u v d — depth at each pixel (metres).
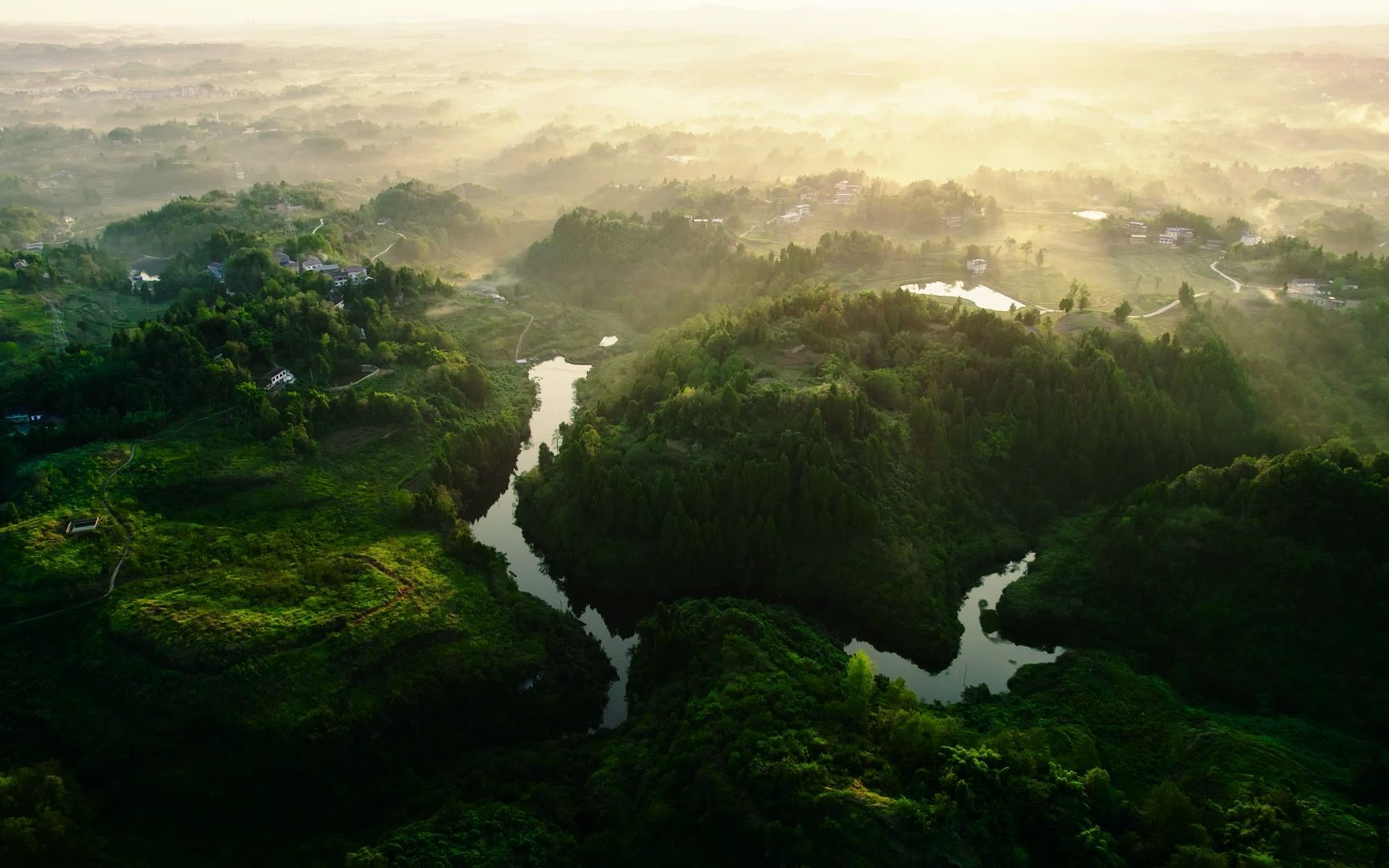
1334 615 119.88
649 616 146.38
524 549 169.62
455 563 149.75
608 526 157.50
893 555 146.62
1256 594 125.12
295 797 109.88
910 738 99.75
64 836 97.19
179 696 114.25
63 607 128.12
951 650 135.62
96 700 115.56
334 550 148.75
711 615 133.12
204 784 108.12
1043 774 96.25
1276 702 116.69
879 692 112.88
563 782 111.94
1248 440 163.88
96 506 147.25
